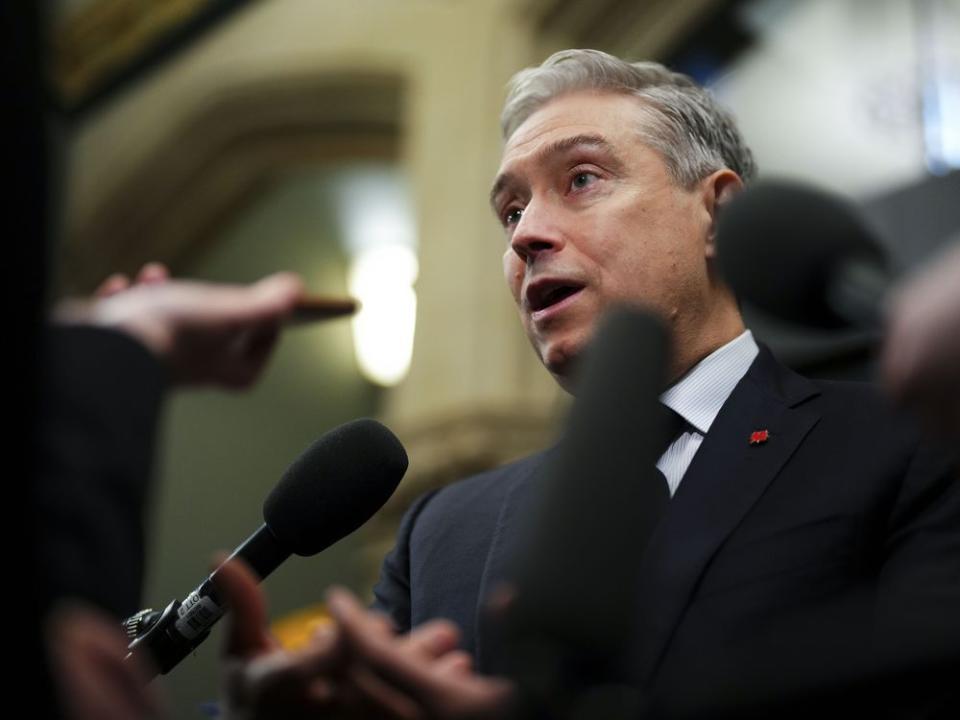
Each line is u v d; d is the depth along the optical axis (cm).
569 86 193
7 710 77
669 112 190
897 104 575
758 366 169
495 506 175
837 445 152
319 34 767
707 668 96
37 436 78
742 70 624
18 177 78
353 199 859
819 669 93
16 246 77
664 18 644
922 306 79
